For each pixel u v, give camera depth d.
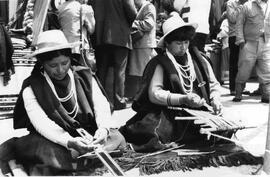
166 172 3.22
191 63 3.83
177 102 3.60
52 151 3.04
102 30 6.02
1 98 5.83
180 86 3.72
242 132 4.65
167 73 3.72
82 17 5.57
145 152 3.53
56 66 3.12
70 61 3.25
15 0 10.69
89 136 3.19
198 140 3.76
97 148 3.11
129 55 6.75
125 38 6.05
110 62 6.20
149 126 3.61
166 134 3.62
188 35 3.69
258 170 3.29
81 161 3.15
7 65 6.33
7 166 3.21
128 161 3.29
